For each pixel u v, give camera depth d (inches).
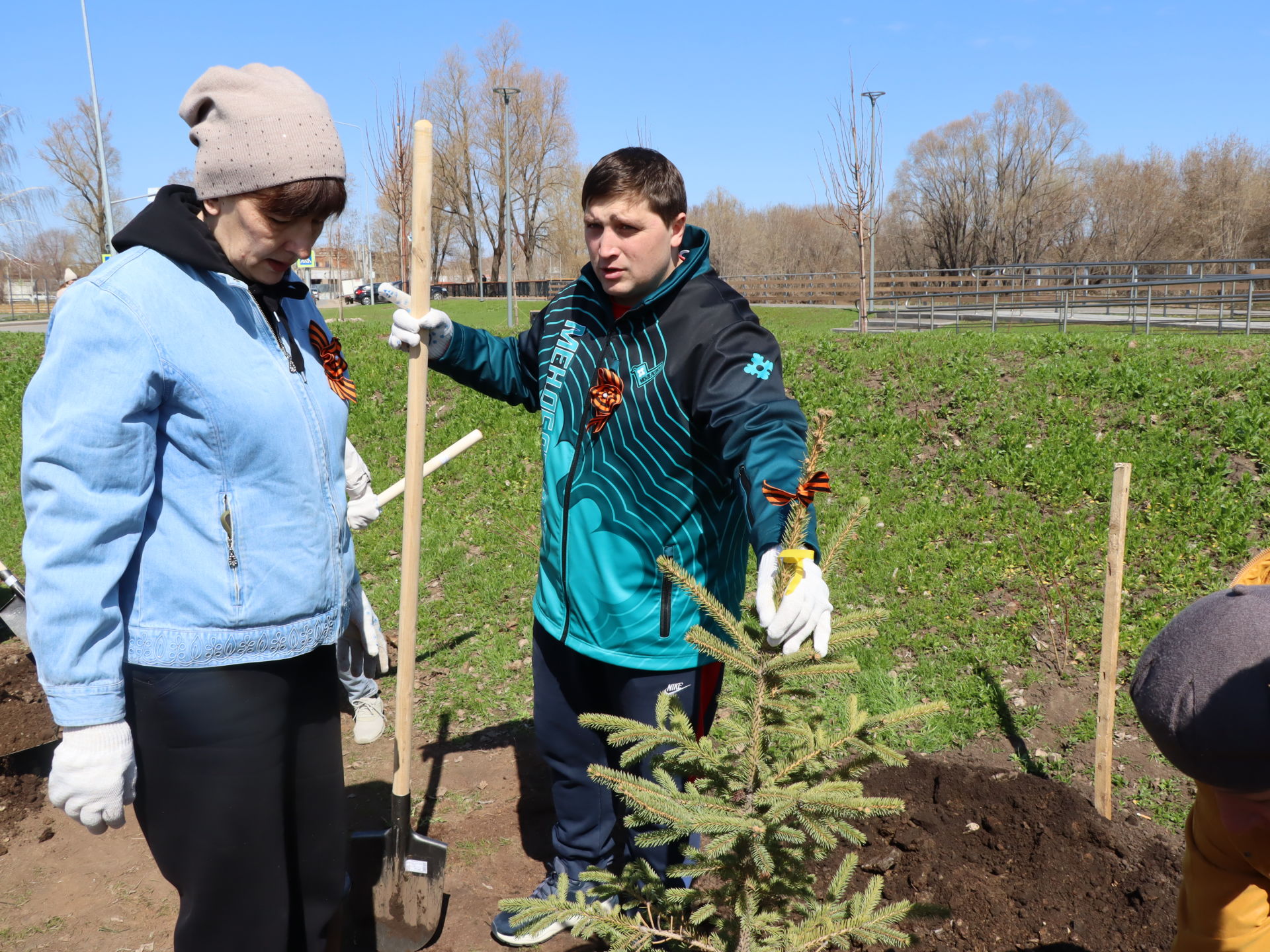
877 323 794.2
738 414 83.3
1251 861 57.1
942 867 120.8
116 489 68.7
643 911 91.4
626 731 78.5
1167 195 1966.0
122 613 73.0
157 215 72.1
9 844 132.4
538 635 104.7
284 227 72.7
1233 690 50.6
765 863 67.5
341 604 85.3
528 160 2026.3
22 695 149.4
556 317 102.0
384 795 145.8
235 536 74.7
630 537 93.2
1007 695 166.6
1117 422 268.8
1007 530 224.7
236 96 70.1
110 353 67.7
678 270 89.9
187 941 81.5
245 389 73.7
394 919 109.2
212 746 76.1
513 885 123.6
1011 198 2030.0
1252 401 264.1
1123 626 180.4
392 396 377.7
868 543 228.1
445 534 266.5
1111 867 115.0
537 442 325.1
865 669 175.8
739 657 73.0
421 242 96.6
